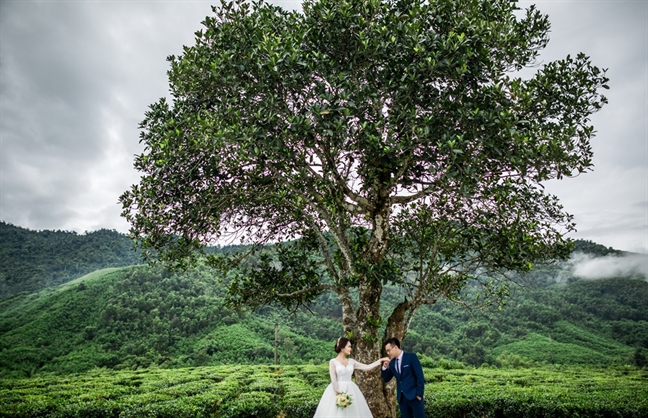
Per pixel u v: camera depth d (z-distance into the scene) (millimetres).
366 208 8609
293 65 6992
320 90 6902
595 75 8172
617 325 118562
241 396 16062
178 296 109438
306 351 84062
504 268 9273
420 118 7125
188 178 7906
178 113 8680
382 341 8352
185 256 9273
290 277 10195
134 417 11508
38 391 23938
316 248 10961
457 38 6727
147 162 8297
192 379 27797
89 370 76688
